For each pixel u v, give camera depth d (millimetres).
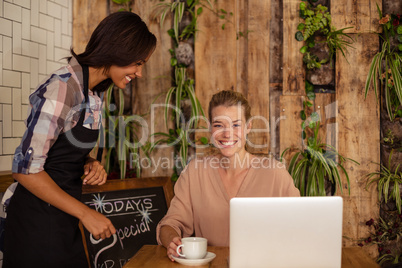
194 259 1394
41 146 1478
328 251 1214
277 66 2994
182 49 3014
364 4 2947
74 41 3006
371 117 2943
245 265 1221
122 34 1614
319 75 2979
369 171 2938
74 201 1507
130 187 2588
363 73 2951
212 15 2979
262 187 1904
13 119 2381
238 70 3008
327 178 2953
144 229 2508
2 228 1790
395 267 903
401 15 2906
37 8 2592
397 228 2859
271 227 1215
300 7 2947
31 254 1579
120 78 1719
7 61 2338
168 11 3031
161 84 3035
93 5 3027
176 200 1929
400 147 2906
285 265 1217
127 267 1363
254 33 2996
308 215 1215
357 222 2920
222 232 1879
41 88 1537
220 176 1937
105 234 1515
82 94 1617
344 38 2957
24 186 1497
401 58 2854
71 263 1658
